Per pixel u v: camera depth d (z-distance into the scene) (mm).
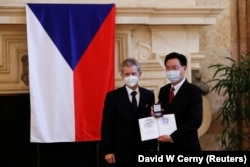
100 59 5152
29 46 5023
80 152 5801
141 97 3953
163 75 5520
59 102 5070
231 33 6008
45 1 5348
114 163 3895
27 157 5730
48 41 5059
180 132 3656
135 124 3896
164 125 3719
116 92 3986
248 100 5352
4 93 5359
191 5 5559
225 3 5996
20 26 5246
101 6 5188
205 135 5926
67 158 5793
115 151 3896
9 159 5699
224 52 5980
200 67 5875
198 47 5668
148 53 5574
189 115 3744
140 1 5551
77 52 5125
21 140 5711
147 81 5500
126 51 5461
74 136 5098
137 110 3912
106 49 5160
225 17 5996
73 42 5109
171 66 3820
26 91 5363
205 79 5918
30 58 5016
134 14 5316
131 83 3895
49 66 5059
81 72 5117
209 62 5934
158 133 3703
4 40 5293
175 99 3818
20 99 5676
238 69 5352
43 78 5047
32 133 5023
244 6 6020
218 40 5965
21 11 5113
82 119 5109
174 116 3740
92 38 5148
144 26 5547
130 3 5512
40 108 5027
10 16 5117
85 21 5152
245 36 6023
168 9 5398
